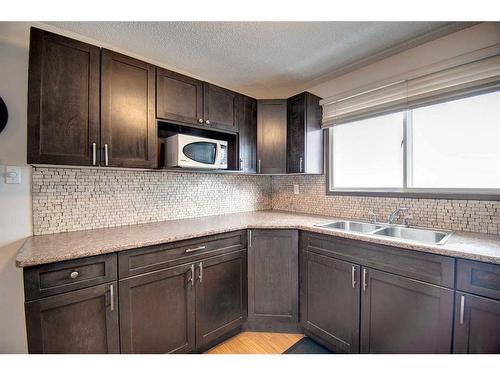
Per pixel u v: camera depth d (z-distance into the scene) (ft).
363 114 6.70
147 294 4.64
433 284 4.02
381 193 6.68
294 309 6.31
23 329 4.93
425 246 4.07
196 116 6.37
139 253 4.53
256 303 6.41
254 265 6.39
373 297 4.82
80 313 3.94
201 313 5.45
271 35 5.34
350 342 5.19
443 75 5.27
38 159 4.24
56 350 3.74
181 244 5.11
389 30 5.15
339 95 7.25
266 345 5.93
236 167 7.41
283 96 9.00
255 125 7.88
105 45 5.69
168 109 5.84
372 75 6.61
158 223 6.56
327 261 5.63
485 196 5.02
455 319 3.80
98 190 5.85
